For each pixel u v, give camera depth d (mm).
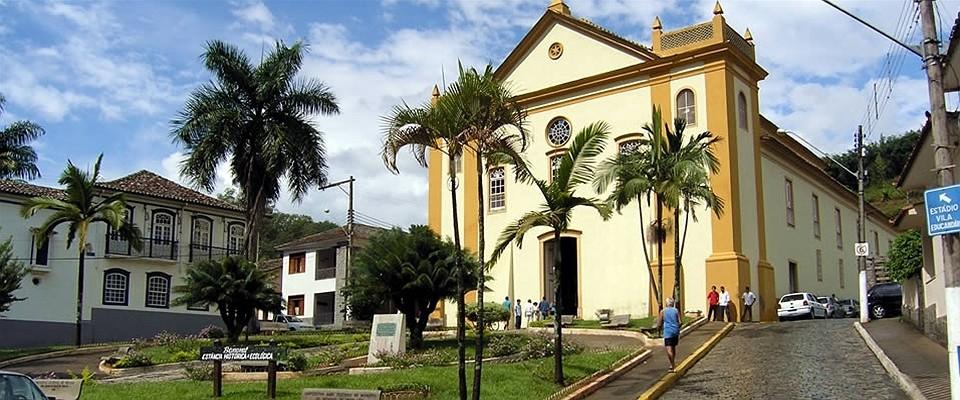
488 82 13227
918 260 22375
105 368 21031
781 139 42531
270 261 74000
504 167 37344
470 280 22250
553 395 14570
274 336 30109
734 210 31391
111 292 40219
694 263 31797
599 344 23484
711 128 32219
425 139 13414
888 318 27875
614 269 33719
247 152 34094
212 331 29172
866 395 13844
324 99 34812
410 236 22516
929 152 17641
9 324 36344
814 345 20812
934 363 16078
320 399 11750
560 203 15594
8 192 37062
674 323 17500
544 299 34125
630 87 34469
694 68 33094
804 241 39812
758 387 15242
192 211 43906
